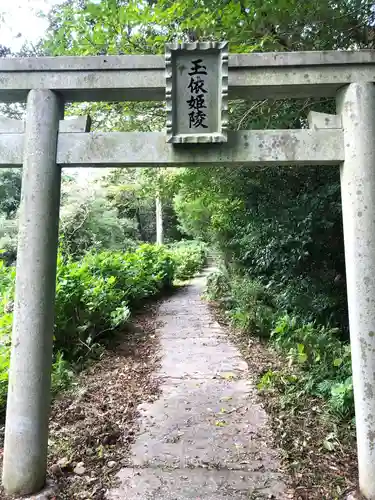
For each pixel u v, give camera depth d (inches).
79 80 93.3
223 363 186.1
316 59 91.5
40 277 90.4
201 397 147.9
